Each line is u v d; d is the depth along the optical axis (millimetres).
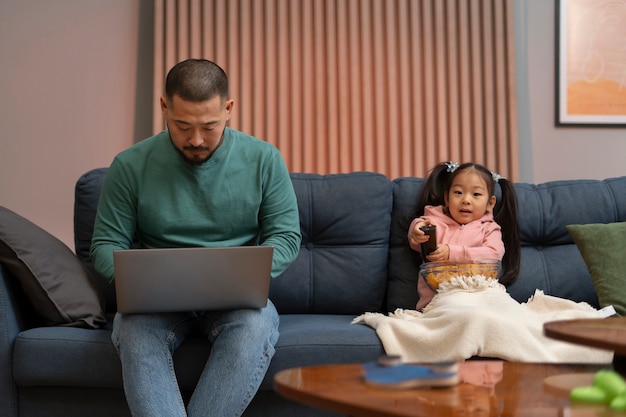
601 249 2340
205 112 1903
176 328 1914
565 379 1297
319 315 2387
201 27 3516
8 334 1960
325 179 2527
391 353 1901
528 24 3623
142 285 1788
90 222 2418
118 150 3520
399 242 2484
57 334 1955
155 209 2061
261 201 2113
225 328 1859
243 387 1799
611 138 3600
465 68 3529
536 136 3600
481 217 2457
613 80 3602
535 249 2523
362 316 2102
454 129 3521
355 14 3523
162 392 1769
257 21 3508
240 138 2137
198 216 2074
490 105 3527
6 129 3480
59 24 3533
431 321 1952
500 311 2029
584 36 3600
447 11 3539
